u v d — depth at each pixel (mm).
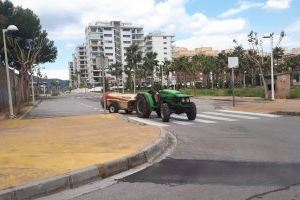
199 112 26703
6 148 12086
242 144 12977
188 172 9062
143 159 10320
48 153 10875
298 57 100438
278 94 39031
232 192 7301
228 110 27516
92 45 160125
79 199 7207
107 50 162500
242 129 17078
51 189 7668
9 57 63750
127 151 10750
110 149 11227
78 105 46906
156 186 7902
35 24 70875
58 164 9250
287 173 8695
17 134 15914
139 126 17141
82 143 12633
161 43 167125
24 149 11758
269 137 14367
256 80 98875
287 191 7277
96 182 8383
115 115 23719
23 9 71688
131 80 108688
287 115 22656
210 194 7219
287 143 12844
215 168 9422
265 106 28188
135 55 99625
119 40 166250
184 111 21656
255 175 8586
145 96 23609
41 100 72750
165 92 22281
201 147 12641
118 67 120000
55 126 18672
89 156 10164
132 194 7391
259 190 7387
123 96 27656
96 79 155500
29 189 7348
